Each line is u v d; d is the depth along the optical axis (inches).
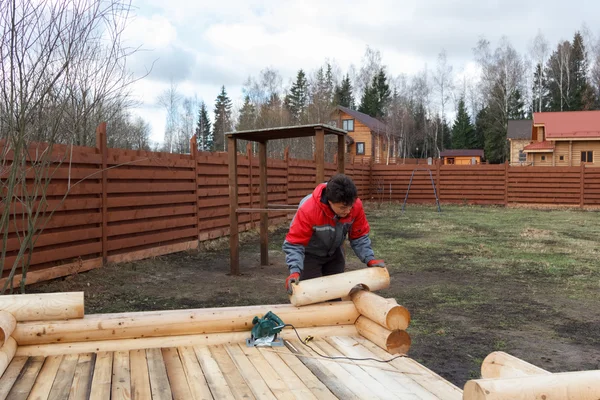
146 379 109.5
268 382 108.6
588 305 242.8
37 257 247.3
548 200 870.4
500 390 71.9
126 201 315.3
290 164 579.5
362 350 131.8
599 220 669.9
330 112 1889.8
